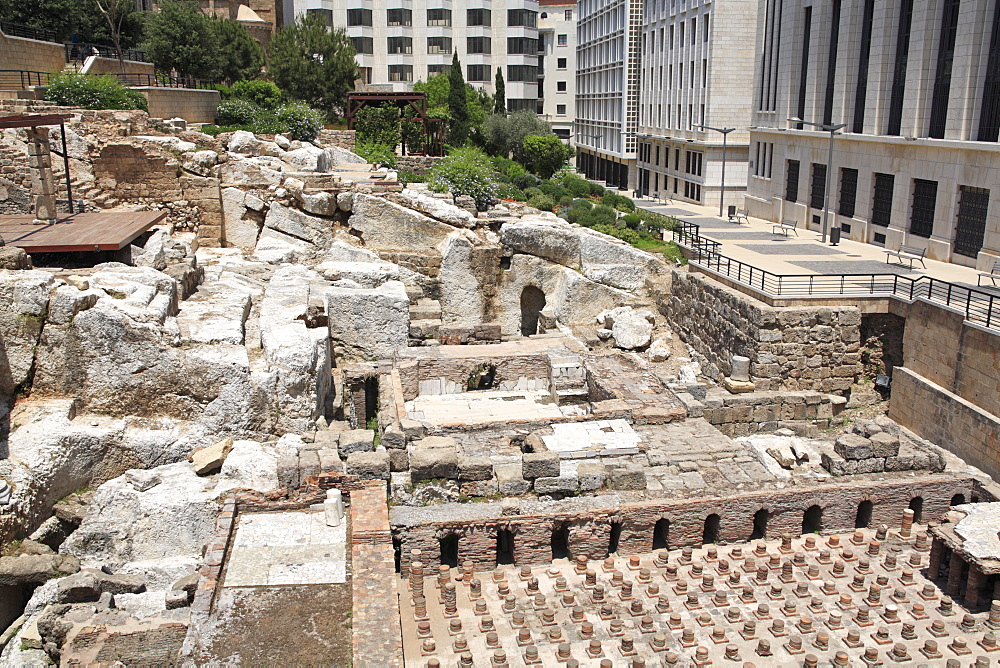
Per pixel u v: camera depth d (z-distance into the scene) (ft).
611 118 274.57
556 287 118.11
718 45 192.34
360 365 84.69
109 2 185.16
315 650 40.27
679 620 51.47
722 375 96.53
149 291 73.46
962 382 79.05
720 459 66.08
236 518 51.78
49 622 50.42
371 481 56.24
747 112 196.54
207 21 210.38
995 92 105.19
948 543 54.90
